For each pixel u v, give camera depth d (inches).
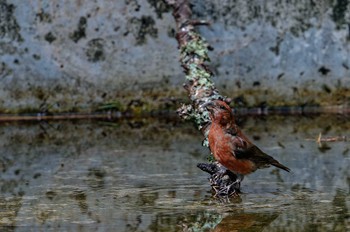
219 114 325.1
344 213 284.2
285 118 538.9
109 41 552.1
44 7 543.8
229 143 321.4
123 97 559.2
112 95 558.6
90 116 558.3
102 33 550.6
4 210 294.7
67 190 329.1
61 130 500.7
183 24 476.1
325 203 301.1
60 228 266.2
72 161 395.9
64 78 553.3
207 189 329.4
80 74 553.9
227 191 318.7
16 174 364.8
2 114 552.1
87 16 548.1
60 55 550.0
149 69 555.8
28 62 548.7
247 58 558.6
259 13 555.2
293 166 374.0
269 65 561.0
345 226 264.1
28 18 543.8
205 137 376.5
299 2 557.3
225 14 553.0
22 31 544.7
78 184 341.1
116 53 553.3
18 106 552.4
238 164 321.7
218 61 556.4
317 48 562.6
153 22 550.9
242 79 560.1
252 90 561.9
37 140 463.2
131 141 456.8
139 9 549.0
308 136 458.6
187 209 294.0
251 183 344.2
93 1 546.3
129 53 554.3
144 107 559.2
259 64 560.1
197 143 446.0
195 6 549.0
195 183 341.1
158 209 293.7
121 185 337.7
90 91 556.4
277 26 557.6
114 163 388.8
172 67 555.2
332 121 519.8
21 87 550.6
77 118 553.0
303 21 559.2
